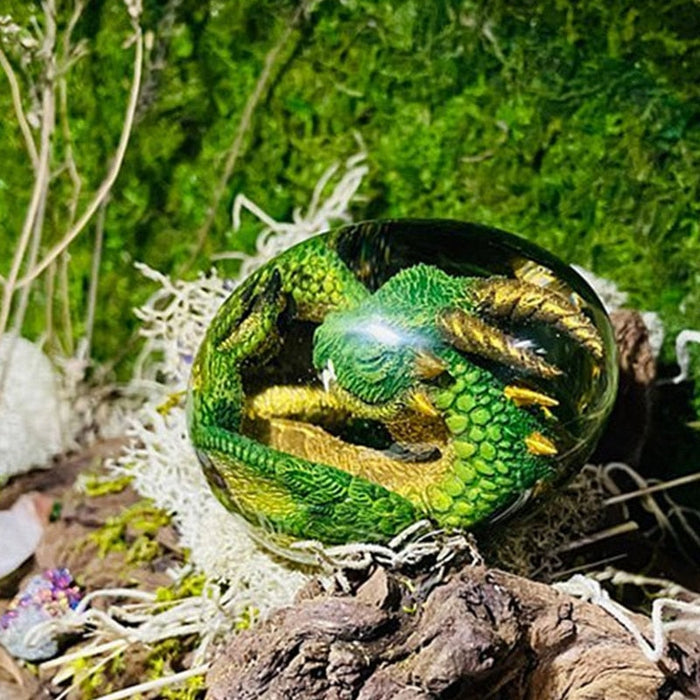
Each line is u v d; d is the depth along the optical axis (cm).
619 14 28
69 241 29
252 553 26
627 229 29
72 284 32
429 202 31
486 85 29
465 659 19
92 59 31
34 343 32
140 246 32
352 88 30
